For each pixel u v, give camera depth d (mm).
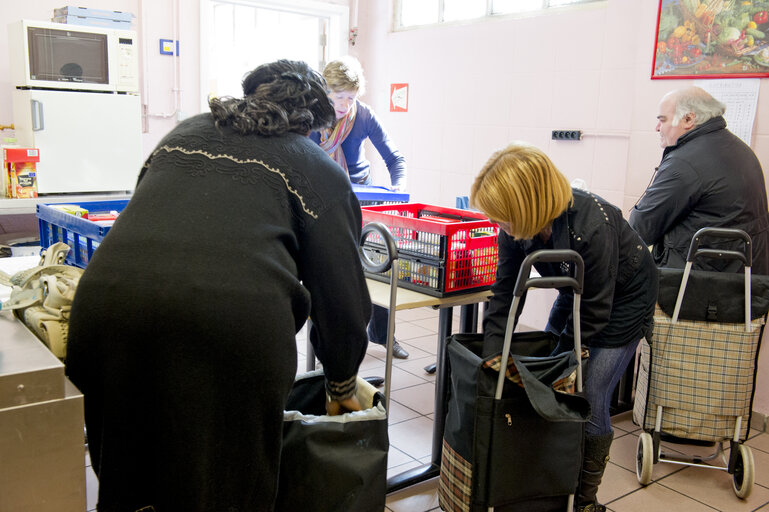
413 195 5043
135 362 1138
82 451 1127
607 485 2463
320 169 1314
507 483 1807
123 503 1210
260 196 1236
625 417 3092
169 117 4602
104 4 4215
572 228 1777
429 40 4750
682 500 2375
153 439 1177
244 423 1187
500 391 1750
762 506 2346
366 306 1379
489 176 1681
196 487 1178
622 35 3525
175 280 1128
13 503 1072
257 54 5762
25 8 3926
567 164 3898
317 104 1416
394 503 2275
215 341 1131
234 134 1291
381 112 5289
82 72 3625
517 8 4148
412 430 2838
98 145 3719
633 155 3383
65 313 1382
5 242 3758
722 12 2904
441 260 2111
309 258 1297
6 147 3342
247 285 1156
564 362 1805
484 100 4363
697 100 2625
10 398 1046
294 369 1245
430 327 4328
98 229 1999
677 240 2697
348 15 5312
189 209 1193
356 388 1553
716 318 2389
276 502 1383
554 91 3914
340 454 1370
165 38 4484
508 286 1955
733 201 2576
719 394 2396
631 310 1988
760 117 2824
